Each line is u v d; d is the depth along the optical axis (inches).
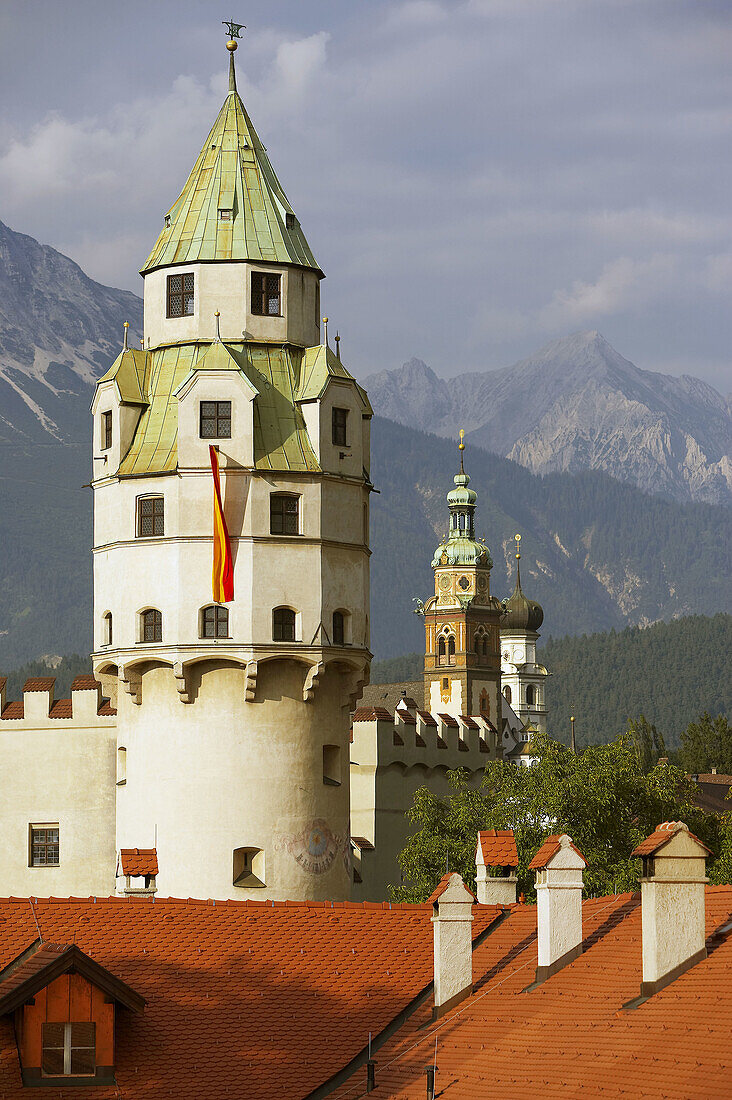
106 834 5310.0
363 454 4648.1
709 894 2731.3
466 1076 2583.7
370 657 4616.1
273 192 4768.7
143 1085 2711.6
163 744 4439.0
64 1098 2664.9
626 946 2719.0
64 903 2952.8
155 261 4697.3
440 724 6737.2
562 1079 2417.6
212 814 4384.8
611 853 5285.4
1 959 2844.5
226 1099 2714.1
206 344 4606.3
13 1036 2704.2
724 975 2455.7
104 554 4576.8
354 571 4562.0
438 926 2883.9
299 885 4407.0
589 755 5433.1
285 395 4569.4
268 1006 2869.1
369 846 6264.8
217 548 4399.6
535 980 2795.3
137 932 2935.5
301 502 4475.9
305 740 4453.7
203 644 4387.3
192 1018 2815.0
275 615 4434.1
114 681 4584.2
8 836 5354.3
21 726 5383.9
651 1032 2415.1
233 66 4913.9
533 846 5211.6
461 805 5506.9
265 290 4653.1
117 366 4621.1
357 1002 2906.0
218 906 3014.3
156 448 4510.3
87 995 2711.6
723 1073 2204.7
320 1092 2755.9
